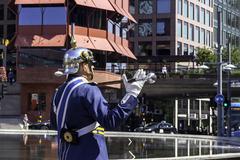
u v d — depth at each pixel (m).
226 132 45.16
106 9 54.81
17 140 28.42
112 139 33.47
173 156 18.09
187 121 85.75
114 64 60.03
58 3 51.78
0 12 85.44
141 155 18.89
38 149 21.69
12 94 52.50
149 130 50.56
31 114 51.00
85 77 4.36
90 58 4.38
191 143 29.53
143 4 87.56
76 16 52.91
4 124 43.66
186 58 68.06
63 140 4.14
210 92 61.25
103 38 55.66
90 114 4.09
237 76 55.53
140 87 4.12
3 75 51.59
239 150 22.75
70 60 4.33
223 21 105.69
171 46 86.25
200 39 96.88
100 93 4.16
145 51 87.25
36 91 51.41
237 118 47.56
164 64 71.00
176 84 56.69
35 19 51.97
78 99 4.10
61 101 4.20
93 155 4.08
